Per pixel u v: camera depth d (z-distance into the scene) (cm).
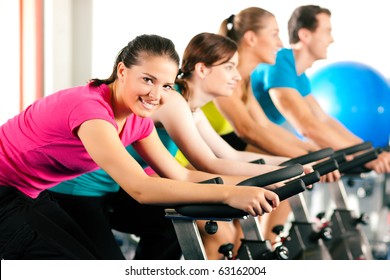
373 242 535
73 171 269
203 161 328
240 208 210
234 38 508
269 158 376
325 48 551
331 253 387
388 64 607
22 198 258
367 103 565
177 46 572
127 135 264
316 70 578
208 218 219
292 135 495
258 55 509
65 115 240
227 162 327
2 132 262
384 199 543
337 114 565
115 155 227
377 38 608
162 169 279
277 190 217
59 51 536
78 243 264
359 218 407
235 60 381
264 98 518
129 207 363
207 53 374
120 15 563
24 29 493
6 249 253
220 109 470
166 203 220
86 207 332
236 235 399
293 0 574
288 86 530
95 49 559
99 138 229
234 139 477
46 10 518
